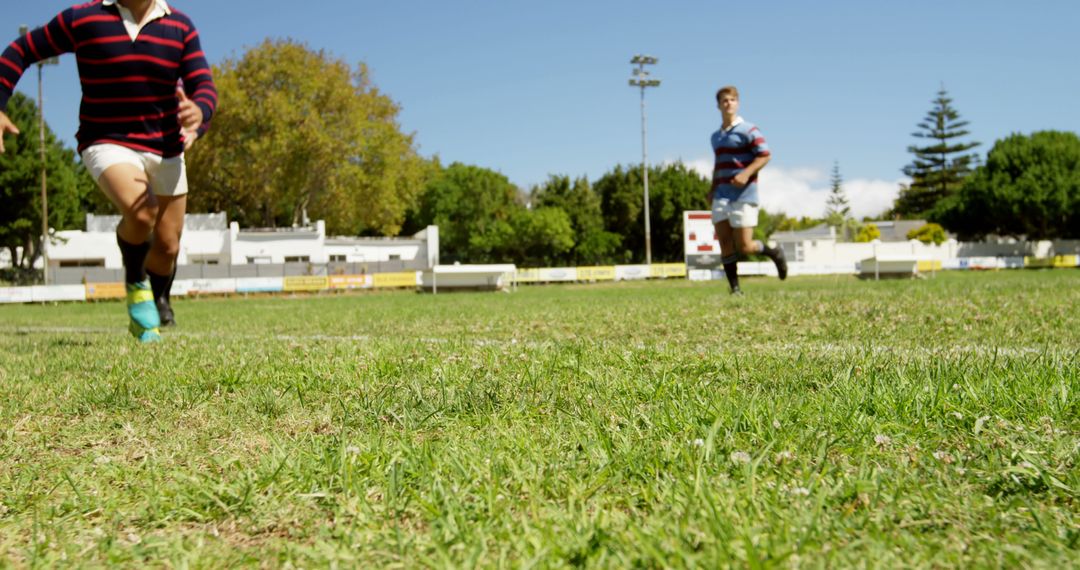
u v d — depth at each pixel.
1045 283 10.60
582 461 1.67
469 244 65.44
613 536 1.21
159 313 5.54
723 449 1.68
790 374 2.69
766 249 8.80
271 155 42.06
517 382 2.70
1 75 4.01
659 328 5.06
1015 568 1.09
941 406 2.03
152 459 1.87
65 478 1.74
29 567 1.25
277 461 1.76
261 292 34.72
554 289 28.38
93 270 35.47
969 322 4.82
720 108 8.55
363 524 1.36
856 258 46.84
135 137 4.26
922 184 79.25
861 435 1.80
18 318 13.40
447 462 1.66
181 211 4.72
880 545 1.16
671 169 61.62
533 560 1.13
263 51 43.09
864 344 3.81
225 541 1.36
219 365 3.53
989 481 1.46
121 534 1.41
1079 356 2.95
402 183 49.56
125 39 4.12
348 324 7.00
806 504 1.34
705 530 1.21
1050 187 51.22
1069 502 1.37
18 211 40.66
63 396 2.82
